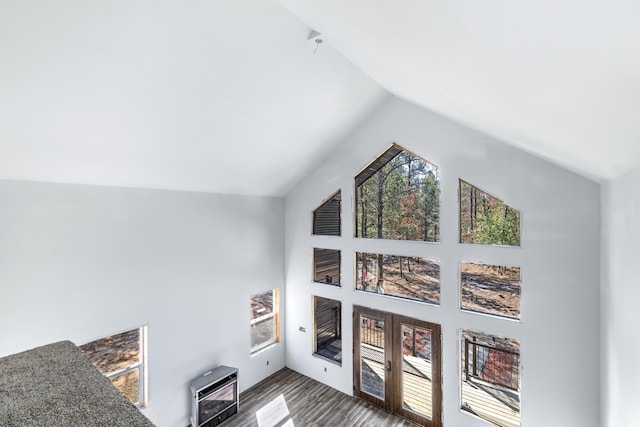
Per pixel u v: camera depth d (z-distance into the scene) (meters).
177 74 2.86
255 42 2.89
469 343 4.22
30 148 2.88
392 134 4.79
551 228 3.57
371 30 1.59
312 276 5.86
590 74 0.98
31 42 2.14
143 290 4.12
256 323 5.77
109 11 2.18
